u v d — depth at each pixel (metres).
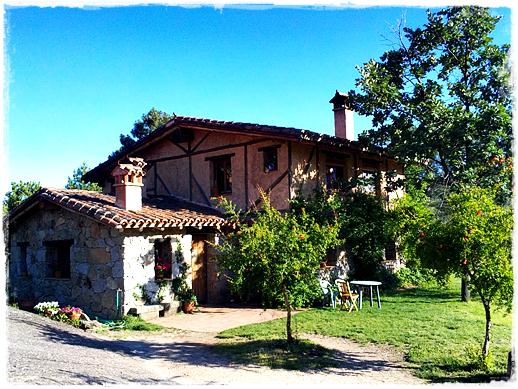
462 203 6.95
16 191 18.81
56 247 12.73
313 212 12.70
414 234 7.50
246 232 8.00
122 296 10.62
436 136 13.04
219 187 14.91
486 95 13.48
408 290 14.52
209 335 9.03
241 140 14.23
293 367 6.76
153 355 7.47
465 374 6.42
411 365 6.90
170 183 16.03
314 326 9.36
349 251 15.31
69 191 13.13
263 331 9.00
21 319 9.09
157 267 11.54
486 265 6.49
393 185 15.10
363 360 7.20
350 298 11.03
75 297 11.71
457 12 13.34
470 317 10.07
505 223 6.42
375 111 14.33
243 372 6.50
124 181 11.73
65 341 7.78
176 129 15.39
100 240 11.23
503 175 11.27
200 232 12.93
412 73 14.28
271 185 13.49
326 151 14.60
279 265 7.58
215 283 13.11
